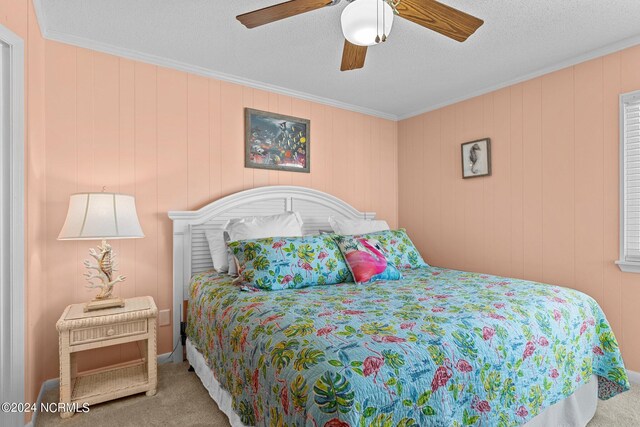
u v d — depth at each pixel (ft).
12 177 5.31
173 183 8.77
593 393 5.98
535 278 9.19
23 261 5.44
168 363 8.40
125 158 8.14
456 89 10.54
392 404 3.28
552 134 8.86
